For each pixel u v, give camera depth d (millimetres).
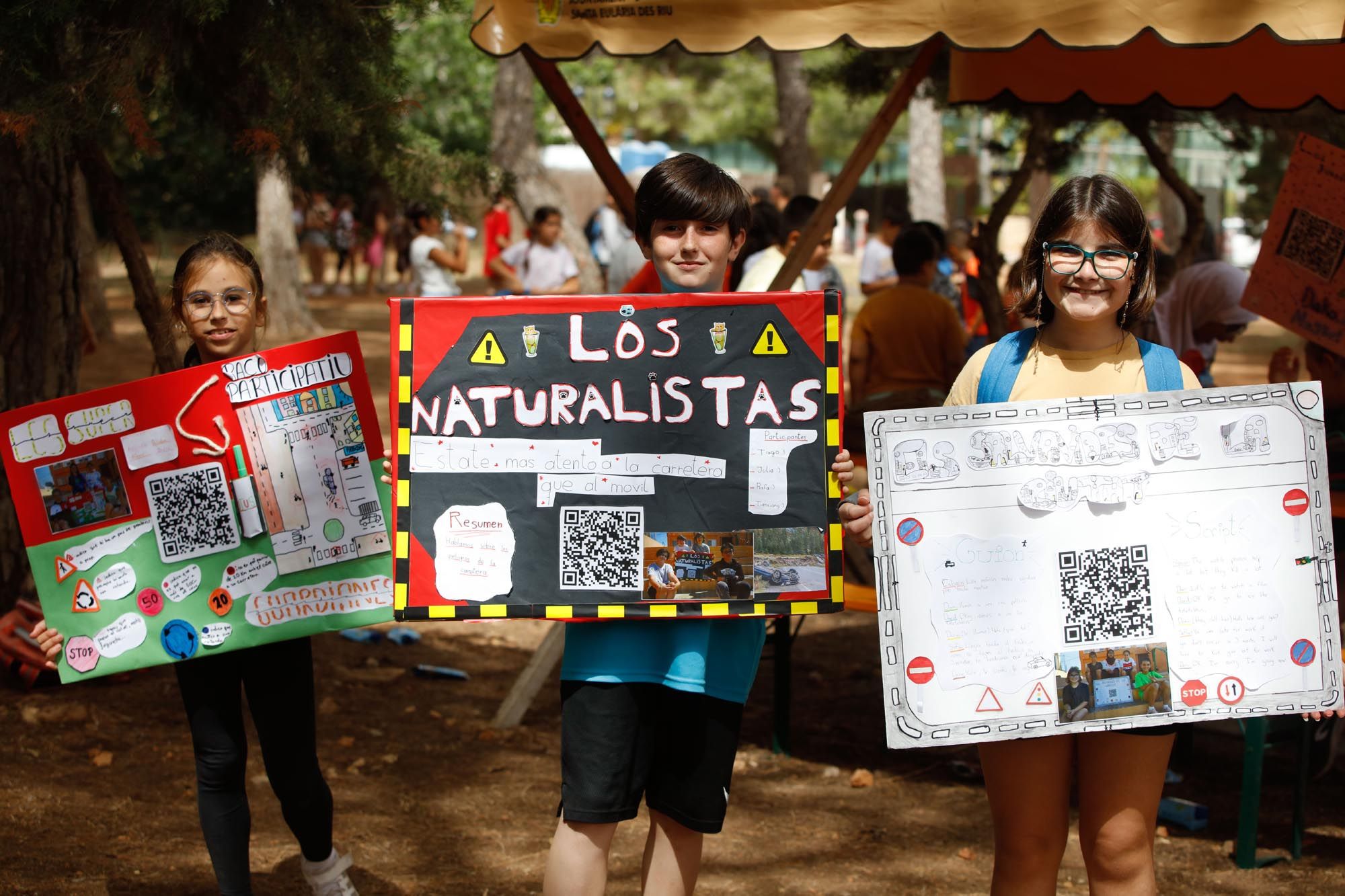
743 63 44188
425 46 25188
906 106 5473
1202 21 4301
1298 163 5227
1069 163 10969
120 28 4672
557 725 5793
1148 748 2932
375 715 5777
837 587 3076
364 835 4461
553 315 3088
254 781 4930
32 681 5617
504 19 5031
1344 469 5059
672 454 3088
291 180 5875
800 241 5473
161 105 5352
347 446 3418
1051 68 6895
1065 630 2863
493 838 4504
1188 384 2996
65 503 3375
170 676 6062
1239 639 2877
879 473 2850
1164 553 2869
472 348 3088
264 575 3400
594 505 3084
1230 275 7688
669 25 4867
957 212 38844
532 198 17844
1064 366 2980
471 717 5828
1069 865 4402
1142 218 2887
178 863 4137
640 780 3143
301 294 20688
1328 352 5195
